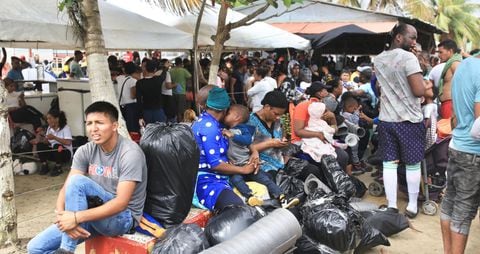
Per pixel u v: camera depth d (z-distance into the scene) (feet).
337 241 11.53
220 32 21.20
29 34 19.31
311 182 15.39
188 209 11.02
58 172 23.93
